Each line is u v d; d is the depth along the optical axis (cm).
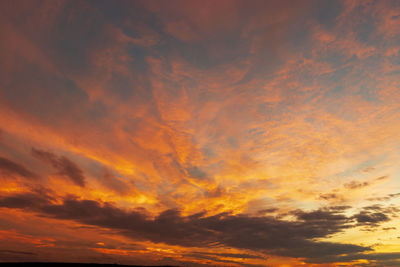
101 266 13500
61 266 12719
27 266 11769
